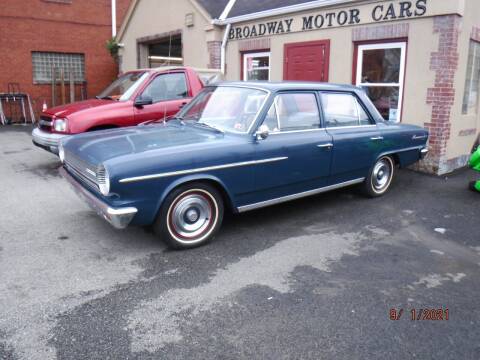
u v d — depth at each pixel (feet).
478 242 15.29
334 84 18.54
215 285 11.76
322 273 12.59
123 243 14.55
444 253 14.26
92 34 54.24
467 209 18.89
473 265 13.41
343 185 18.49
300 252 14.06
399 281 12.23
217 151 13.93
